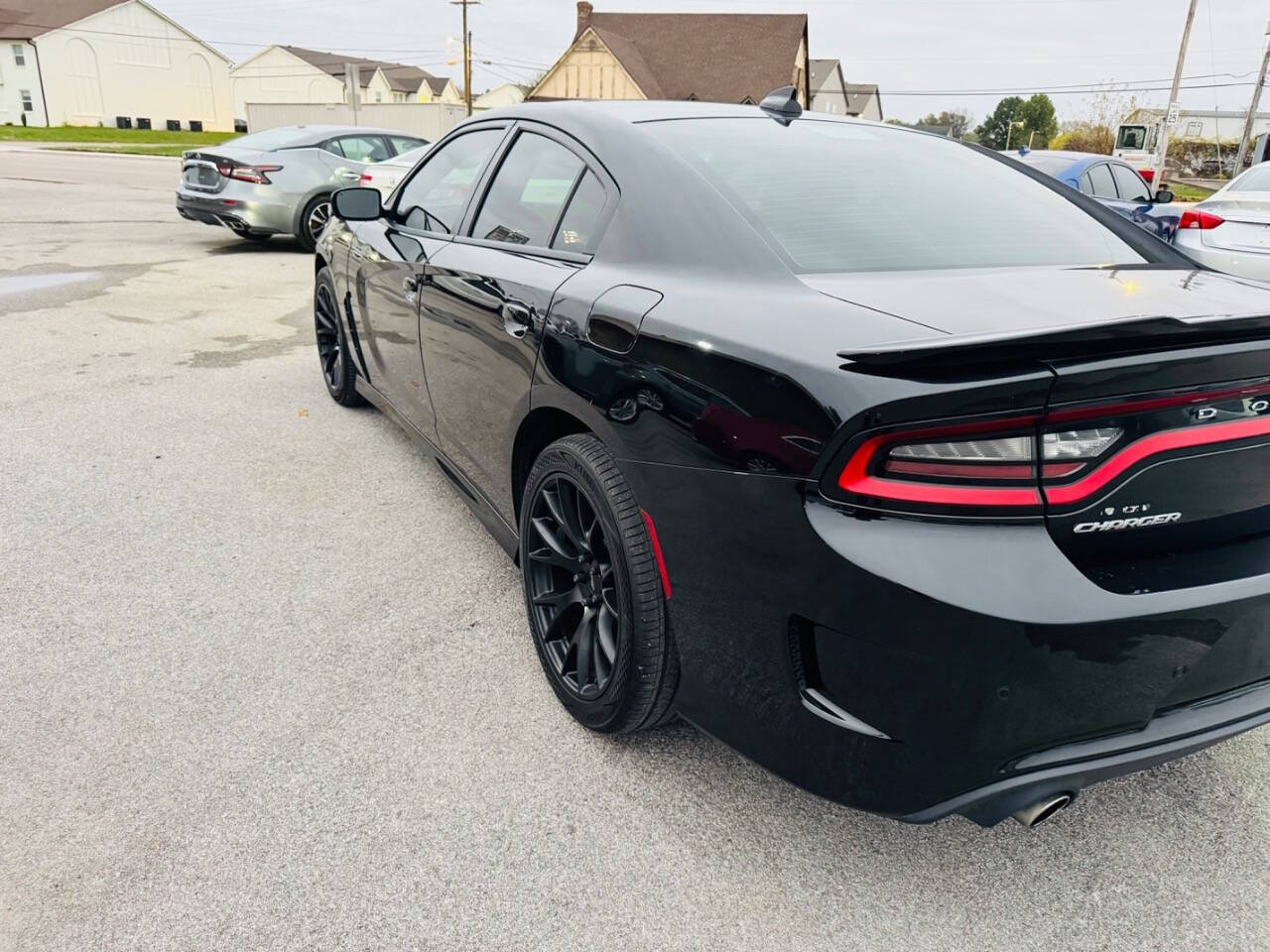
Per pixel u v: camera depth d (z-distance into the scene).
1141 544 1.57
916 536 1.46
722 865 1.90
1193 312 1.66
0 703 2.30
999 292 1.78
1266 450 1.62
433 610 2.84
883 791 1.60
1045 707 1.50
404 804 2.02
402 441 4.32
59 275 8.11
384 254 3.48
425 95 74.94
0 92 60.12
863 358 1.44
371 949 1.67
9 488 3.60
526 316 2.32
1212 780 2.19
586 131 2.54
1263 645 1.67
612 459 2.02
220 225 9.88
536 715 2.35
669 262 2.05
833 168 2.35
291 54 79.69
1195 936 1.75
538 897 1.80
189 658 2.53
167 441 4.20
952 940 1.74
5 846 1.86
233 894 1.77
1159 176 32.47
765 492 1.59
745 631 1.69
